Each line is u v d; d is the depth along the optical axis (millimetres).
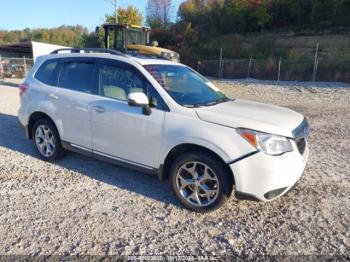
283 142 3404
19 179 4484
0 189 4152
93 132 4465
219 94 4730
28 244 3039
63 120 4785
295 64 25453
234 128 3439
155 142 3879
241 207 3836
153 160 3951
